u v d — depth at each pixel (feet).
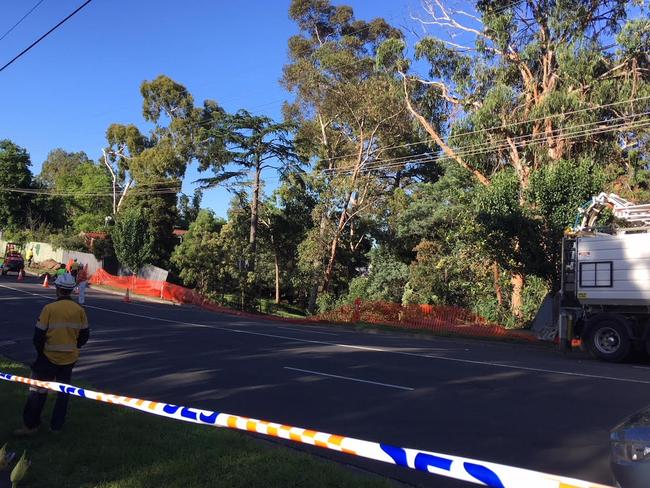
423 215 116.67
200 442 18.70
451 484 17.17
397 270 118.93
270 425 12.19
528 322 86.33
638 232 51.83
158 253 161.58
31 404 18.85
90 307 80.38
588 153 90.38
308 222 145.89
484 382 33.45
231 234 116.37
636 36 81.97
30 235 199.52
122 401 15.92
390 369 37.42
